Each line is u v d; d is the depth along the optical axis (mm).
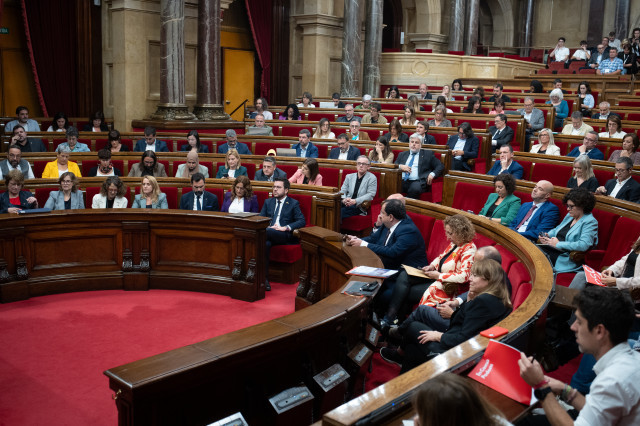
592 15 21094
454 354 2285
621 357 2023
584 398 2117
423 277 4332
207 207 6414
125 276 5754
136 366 2520
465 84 16844
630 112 10742
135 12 11734
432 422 1481
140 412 2441
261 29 15102
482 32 22844
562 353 3297
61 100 12234
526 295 3379
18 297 5410
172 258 5812
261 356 2805
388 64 17234
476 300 3191
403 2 19344
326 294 5031
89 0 12023
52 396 3662
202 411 2666
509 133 9227
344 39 14867
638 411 1945
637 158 7094
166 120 11281
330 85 15852
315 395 3088
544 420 2414
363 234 7152
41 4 11766
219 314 5184
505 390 2141
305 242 5121
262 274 5602
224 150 9648
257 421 2887
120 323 4914
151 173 7844
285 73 15805
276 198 6332
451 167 8383
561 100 10945
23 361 4152
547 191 5355
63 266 5645
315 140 9234
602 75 14805
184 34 11438
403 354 3975
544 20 22344
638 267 3529
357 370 3412
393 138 9039
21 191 6332
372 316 4082
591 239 4777
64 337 4594
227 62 15008
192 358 2598
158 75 12266
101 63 12352
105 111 12445
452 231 4137
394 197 5469
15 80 12164
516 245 4211
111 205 6457
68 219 5551
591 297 2086
